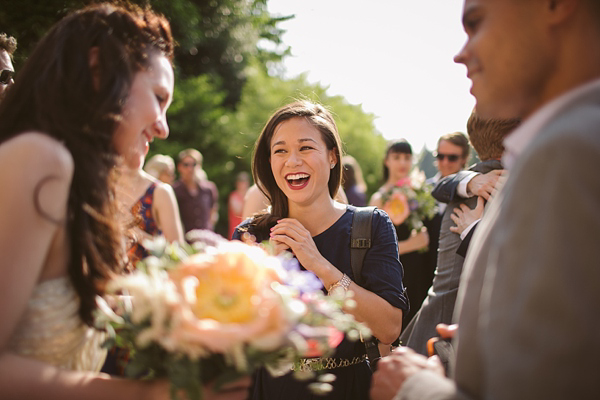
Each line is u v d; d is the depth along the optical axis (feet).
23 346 4.04
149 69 4.69
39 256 3.87
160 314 3.58
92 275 4.35
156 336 3.65
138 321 3.75
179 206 26.68
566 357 2.71
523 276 2.91
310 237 7.35
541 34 3.44
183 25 27.58
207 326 3.50
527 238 2.94
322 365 6.94
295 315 3.65
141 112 4.60
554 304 2.75
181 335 3.50
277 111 8.22
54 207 3.92
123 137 4.60
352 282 7.17
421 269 14.05
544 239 2.83
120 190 4.91
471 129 10.03
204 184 27.86
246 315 3.63
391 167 18.10
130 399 4.09
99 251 4.43
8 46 7.01
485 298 3.24
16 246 3.71
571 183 2.79
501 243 3.10
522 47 3.49
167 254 4.21
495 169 9.58
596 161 2.77
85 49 4.45
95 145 4.38
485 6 3.64
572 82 3.41
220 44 53.11
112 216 4.61
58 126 4.23
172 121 48.67
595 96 3.11
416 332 9.70
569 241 2.75
